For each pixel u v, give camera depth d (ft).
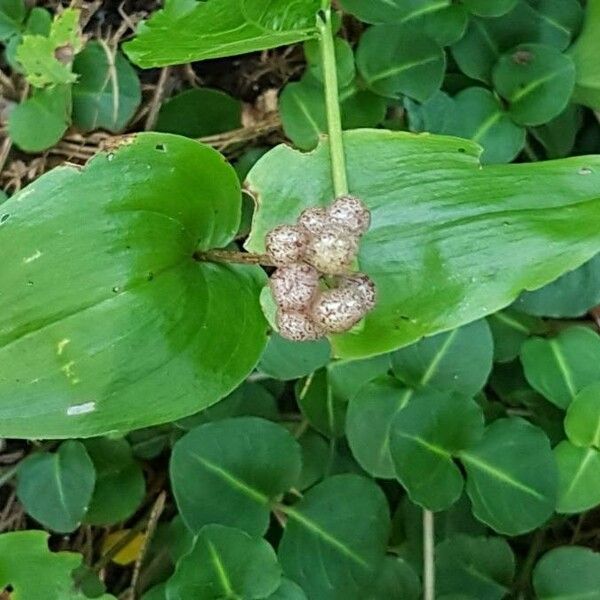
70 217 0.32
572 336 0.40
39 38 0.41
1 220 0.32
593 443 0.38
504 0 0.41
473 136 0.41
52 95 0.42
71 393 0.32
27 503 0.40
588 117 0.45
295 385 0.43
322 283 0.31
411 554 0.40
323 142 0.36
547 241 0.34
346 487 0.38
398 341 0.35
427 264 0.35
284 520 0.38
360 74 0.42
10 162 0.45
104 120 0.44
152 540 0.42
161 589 0.38
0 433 0.32
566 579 0.37
